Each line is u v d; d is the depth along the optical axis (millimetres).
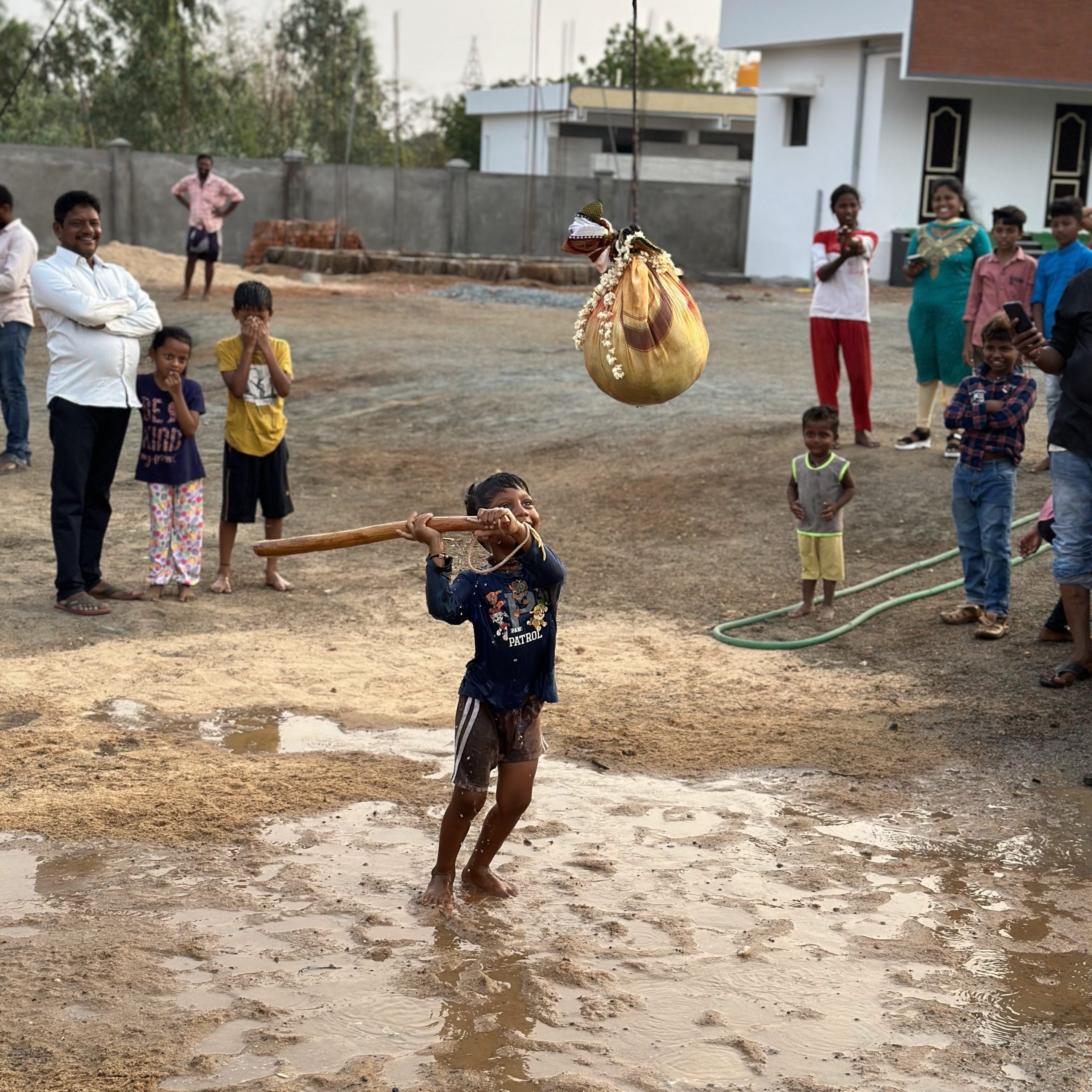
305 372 16469
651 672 7227
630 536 9812
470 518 4453
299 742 6152
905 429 12188
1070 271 9242
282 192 31422
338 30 48688
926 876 4824
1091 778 5699
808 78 30250
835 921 4457
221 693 6793
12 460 11484
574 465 11695
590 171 41000
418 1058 3602
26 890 4578
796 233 31156
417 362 16766
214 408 14914
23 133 41969
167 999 3881
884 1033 3771
